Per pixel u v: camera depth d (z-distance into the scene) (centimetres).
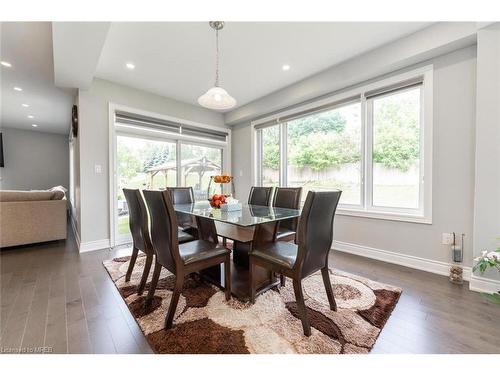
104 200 330
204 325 146
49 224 341
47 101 412
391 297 182
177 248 148
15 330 143
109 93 334
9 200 313
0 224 304
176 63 284
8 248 323
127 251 311
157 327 145
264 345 129
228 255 178
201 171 464
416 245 249
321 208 146
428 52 223
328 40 240
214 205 238
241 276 216
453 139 223
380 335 138
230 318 154
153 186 392
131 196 199
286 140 404
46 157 667
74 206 471
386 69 257
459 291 193
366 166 294
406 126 264
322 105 335
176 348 127
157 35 227
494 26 186
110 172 333
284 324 148
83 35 195
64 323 150
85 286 204
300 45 248
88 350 126
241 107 449
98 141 324
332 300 164
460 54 218
